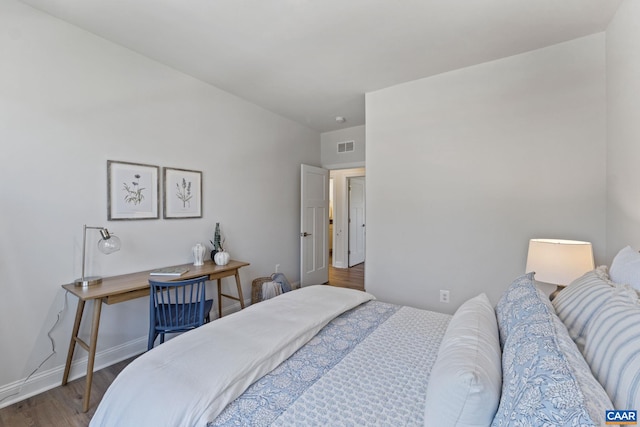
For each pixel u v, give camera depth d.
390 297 3.11
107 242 2.08
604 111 2.14
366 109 3.25
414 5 1.87
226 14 1.96
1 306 1.83
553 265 1.85
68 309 2.11
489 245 2.60
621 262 1.24
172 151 2.76
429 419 0.81
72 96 2.11
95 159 2.23
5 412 1.78
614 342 0.79
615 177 1.97
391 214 3.10
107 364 2.32
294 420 0.91
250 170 3.61
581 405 0.58
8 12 1.83
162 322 2.10
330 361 1.26
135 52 2.46
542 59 2.36
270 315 1.59
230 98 3.32
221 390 0.99
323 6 1.88
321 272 4.79
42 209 1.98
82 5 1.89
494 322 1.23
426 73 2.79
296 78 2.92
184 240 2.87
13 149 1.85
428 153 2.88
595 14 1.95
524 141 2.44
